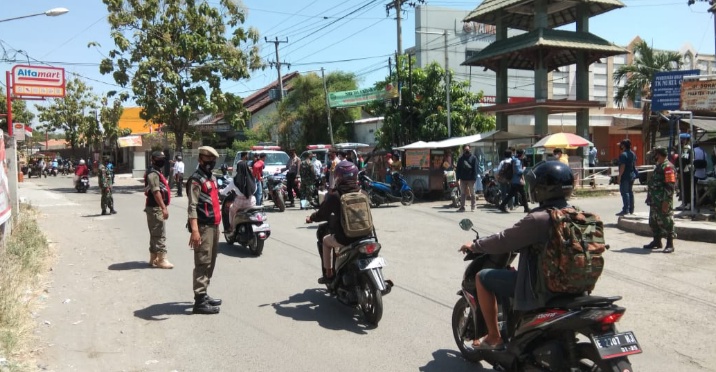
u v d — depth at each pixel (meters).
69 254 9.97
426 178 19.16
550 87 41.12
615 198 19.45
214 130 41.41
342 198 6.23
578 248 3.64
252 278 8.20
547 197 3.92
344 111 33.56
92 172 45.81
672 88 15.11
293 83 34.56
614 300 3.64
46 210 17.47
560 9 22.53
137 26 26.03
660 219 9.64
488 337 4.52
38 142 81.25
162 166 9.01
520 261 4.10
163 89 25.89
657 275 8.10
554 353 3.78
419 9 39.69
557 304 3.79
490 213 15.55
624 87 30.47
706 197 12.93
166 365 4.97
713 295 7.07
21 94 22.25
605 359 3.42
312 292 7.44
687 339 5.54
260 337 5.70
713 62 41.94
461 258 9.45
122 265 9.08
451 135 24.34
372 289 5.95
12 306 5.98
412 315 6.37
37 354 5.16
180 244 11.03
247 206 9.98
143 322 6.17
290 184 17.75
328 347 5.41
